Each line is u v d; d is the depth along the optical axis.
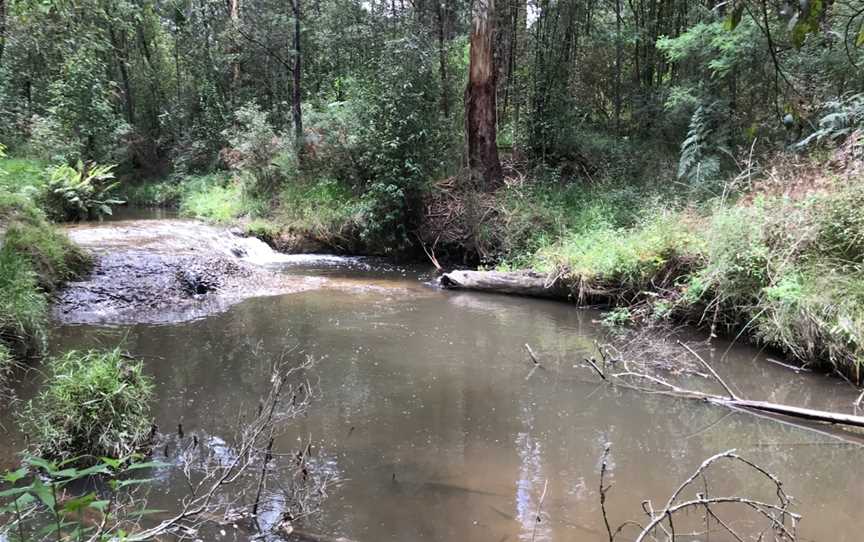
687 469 3.81
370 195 11.79
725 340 6.69
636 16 13.38
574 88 13.38
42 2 7.54
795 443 4.23
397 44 11.54
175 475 3.57
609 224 9.32
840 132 7.25
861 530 3.13
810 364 5.76
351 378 5.37
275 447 4.01
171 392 4.93
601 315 7.87
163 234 10.64
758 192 7.19
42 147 14.09
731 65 8.75
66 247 7.84
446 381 5.36
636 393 5.16
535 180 11.62
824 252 6.18
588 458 3.94
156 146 22.14
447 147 12.38
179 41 21.86
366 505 3.31
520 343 6.59
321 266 11.08
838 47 7.64
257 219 12.92
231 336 6.57
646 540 3.01
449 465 3.80
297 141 14.06
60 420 3.74
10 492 1.73
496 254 10.55
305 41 18.02
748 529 3.13
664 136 12.26
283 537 2.99
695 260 7.34
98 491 3.33
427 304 8.35
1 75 15.42
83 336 6.35
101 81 16.73
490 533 3.07
